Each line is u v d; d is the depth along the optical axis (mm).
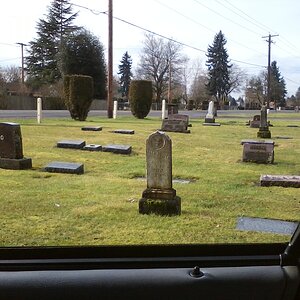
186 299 1809
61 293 1762
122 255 1968
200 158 11359
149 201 5473
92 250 1949
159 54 77000
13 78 39250
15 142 8703
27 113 29922
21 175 8078
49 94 37844
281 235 4668
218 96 82500
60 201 6047
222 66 81750
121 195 6637
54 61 23719
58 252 1935
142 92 28672
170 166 5480
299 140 17266
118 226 4887
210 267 1946
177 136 16859
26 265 1862
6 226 4723
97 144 13000
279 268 1953
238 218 5395
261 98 88125
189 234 4637
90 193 6707
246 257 2020
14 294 1745
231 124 26125
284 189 7367
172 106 31703
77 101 23297
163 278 1839
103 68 36688
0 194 6348
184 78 86312
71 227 4789
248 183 7980
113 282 1803
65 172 8578
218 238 4496
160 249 2000
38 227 4730
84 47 24109
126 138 15094
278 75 86500
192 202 6242
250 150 10773
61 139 13695
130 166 9789
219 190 7180
